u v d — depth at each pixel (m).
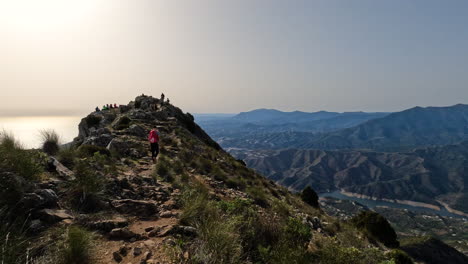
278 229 7.21
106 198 7.12
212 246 5.09
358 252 7.01
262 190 19.66
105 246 5.07
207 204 7.17
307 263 6.03
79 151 11.84
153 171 12.59
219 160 24.84
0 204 4.70
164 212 7.26
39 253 4.16
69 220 5.44
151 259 4.77
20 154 6.20
